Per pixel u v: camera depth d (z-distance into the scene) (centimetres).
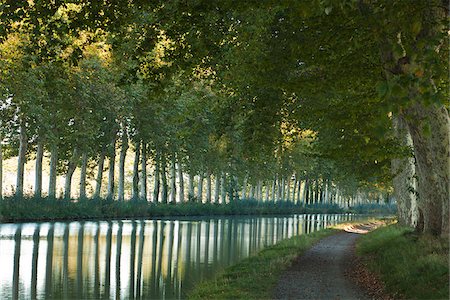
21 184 4372
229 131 2430
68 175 5184
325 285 1530
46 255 2327
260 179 7744
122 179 5831
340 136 2494
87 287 1720
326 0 742
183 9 1348
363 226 5297
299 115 2278
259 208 7881
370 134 1606
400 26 866
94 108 4584
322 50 1486
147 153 6438
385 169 3206
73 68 3766
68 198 4803
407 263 1450
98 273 1980
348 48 1399
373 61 1459
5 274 1856
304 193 10238
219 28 1488
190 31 1435
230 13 1552
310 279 1642
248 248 2994
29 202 4219
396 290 1298
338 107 1806
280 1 1241
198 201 7238
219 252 2767
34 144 5131
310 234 3688
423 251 1524
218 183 7825
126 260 2336
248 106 2248
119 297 1589
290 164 7850
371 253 2172
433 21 1091
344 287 1497
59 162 6200
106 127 5347
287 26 1656
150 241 3142
